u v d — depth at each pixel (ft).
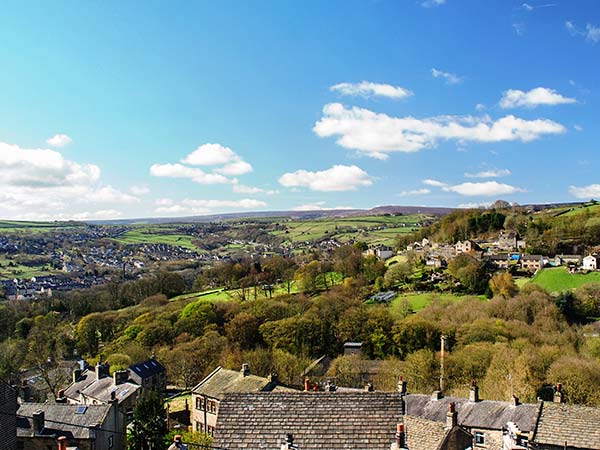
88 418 216.33
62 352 456.04
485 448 117.60
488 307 458.50
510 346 354.54
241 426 100.01
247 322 460.96
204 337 434.71
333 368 361.92
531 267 616.39
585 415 151.74
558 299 454.40
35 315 538.88
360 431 98.58
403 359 401.70
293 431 98.48
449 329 411.13
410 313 485.15
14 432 134.00
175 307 547.49
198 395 270.67
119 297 631.56
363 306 486.79
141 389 303.68
